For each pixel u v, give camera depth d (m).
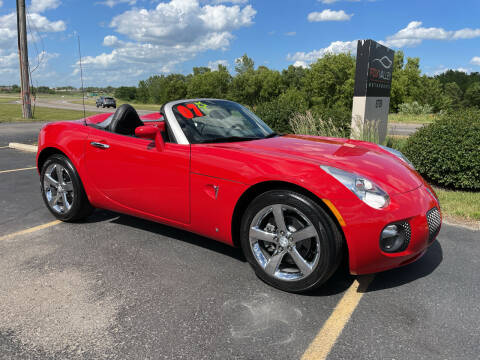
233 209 2.65
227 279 2.72
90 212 3.85
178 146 2.94
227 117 3.43
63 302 2.38
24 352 1.91
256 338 2.04
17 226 3.78
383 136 9.39
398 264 2.44
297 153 2.71
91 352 1.92
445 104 69.19
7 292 2.50
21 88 20.39
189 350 1.94
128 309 2.31
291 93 67.69
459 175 5.40
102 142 3.36
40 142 3.85
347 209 2.24
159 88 114.19
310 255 2.47
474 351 1.95
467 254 3.21
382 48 8.54
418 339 2.05
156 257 3.07
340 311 2.32
